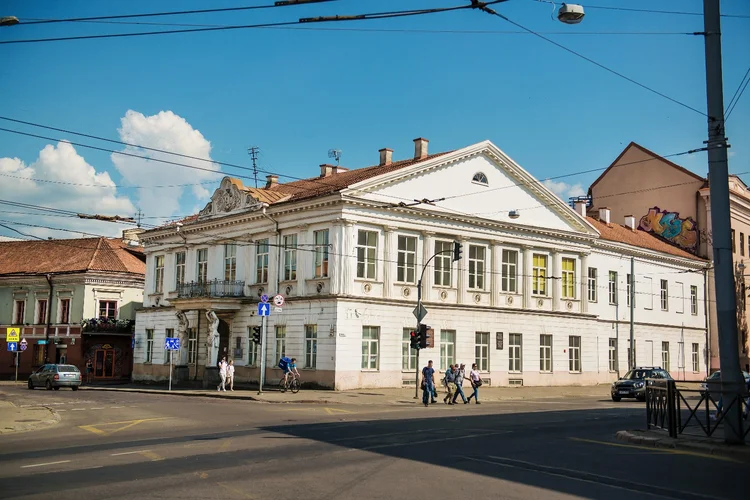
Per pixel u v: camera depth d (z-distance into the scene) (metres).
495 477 11.80
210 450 14.77
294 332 40.91
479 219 44.12
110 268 59.22
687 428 17.92
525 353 46.44
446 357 42.56
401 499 9.92
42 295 60.09
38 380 44.66
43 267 60.69
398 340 40.50
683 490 10.93
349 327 38.59
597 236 51.03
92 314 58.38
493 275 45.28
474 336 43.88
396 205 39.78
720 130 16.06
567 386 48.44
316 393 36.41
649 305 56.88
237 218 45.47
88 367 57.47
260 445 15.62
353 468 12.49
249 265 45.03
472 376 34.22
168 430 19.06
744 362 61.47
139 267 61.34
